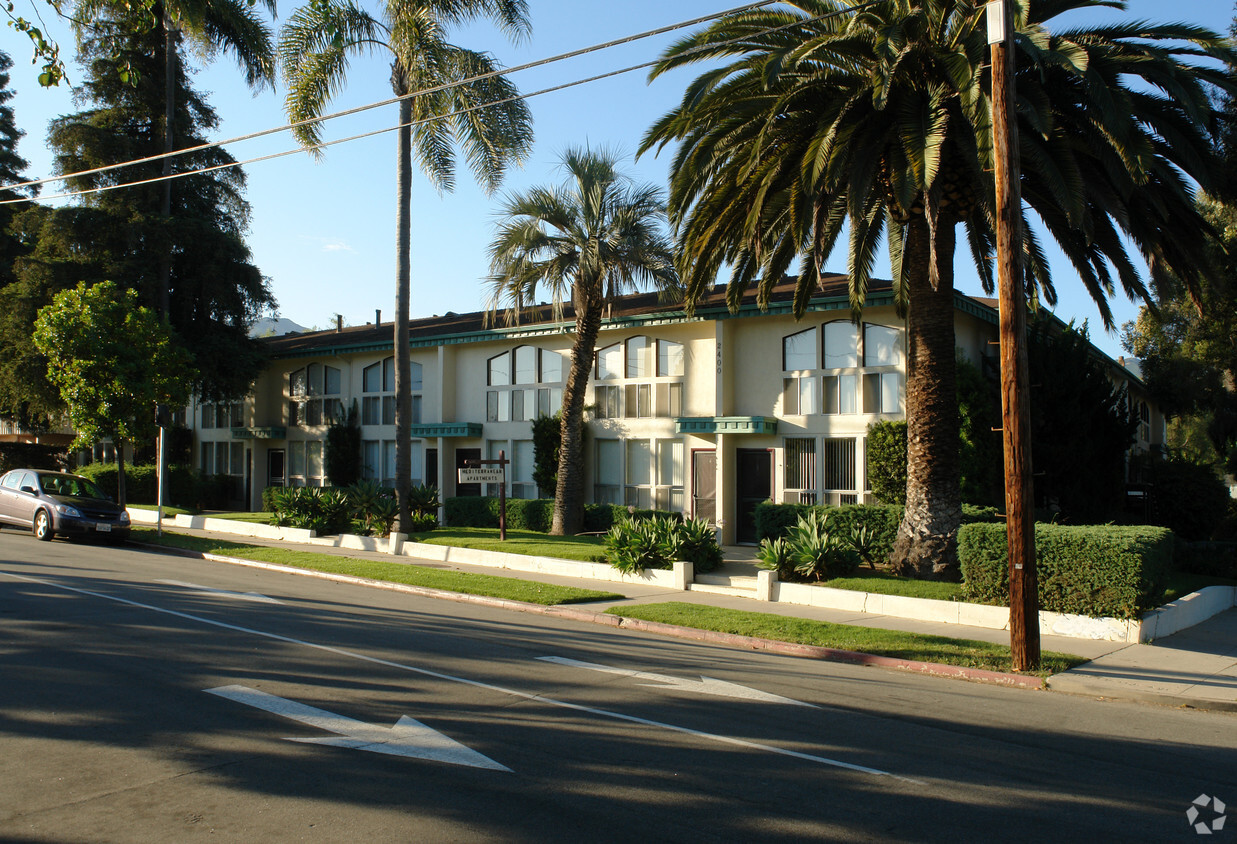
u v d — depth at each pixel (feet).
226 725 22.35
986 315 64.90
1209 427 114.11
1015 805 18.49
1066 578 39.27
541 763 20.10
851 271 51.13
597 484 81.25
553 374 85.51
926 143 40.91
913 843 16.19
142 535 73.26
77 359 69.15
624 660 32.65
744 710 25.71
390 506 74.33
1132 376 95.61
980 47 39.52
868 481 65.82
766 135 44.55
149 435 73.31
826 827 16.81
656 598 47.75
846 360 68.13
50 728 21.81
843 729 24.08
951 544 47.83
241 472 112.78
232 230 106.42
